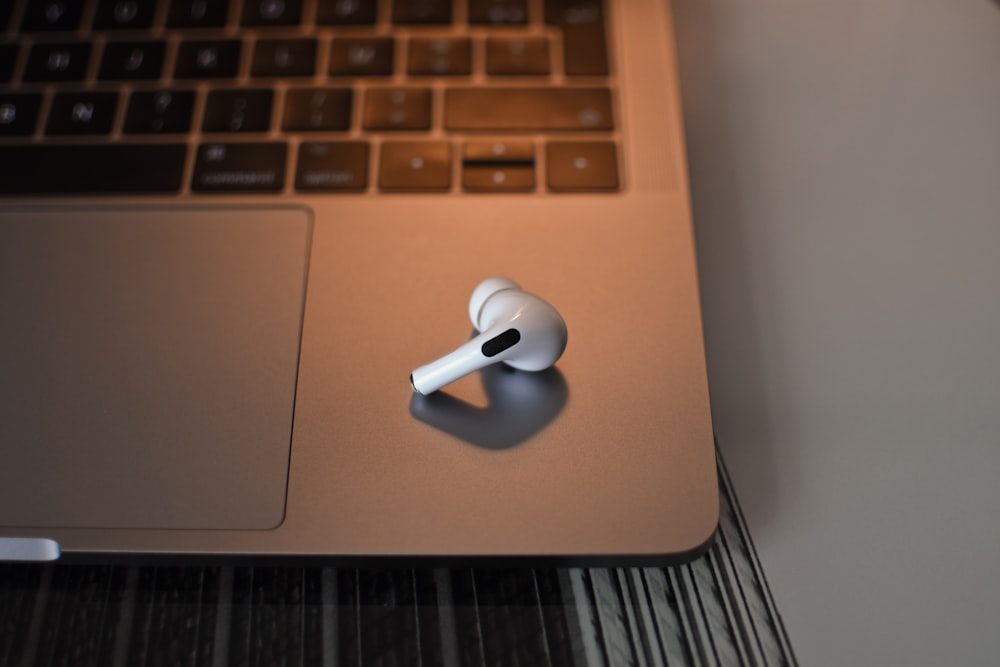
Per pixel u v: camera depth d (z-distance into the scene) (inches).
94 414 13.2
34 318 13.7
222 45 15.0
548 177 14.4
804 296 14.2
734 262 14.4
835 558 12.9
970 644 12.6
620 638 12.7
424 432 13.0
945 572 12.8
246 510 12.8
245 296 13.8
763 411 13.6
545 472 12.9
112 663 12.6
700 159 15.1
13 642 12.7
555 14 15.1
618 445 13.0
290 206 14.3
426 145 14.5
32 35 15.2
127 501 12.9
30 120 14.7
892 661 12.5
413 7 15.1
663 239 14.0
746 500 13.2
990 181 14.8
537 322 12.9
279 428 13.1
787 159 15.1
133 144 14.6
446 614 12.9
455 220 14.2
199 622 12.8
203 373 13.4
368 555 12.6
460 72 14.9
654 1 15.2
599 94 14.8
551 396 13.2
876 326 14.0
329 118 14.6
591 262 13.9
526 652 12.7
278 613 12.9
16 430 13.2
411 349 13.5
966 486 13.2
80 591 12.9
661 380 13.2
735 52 15.9
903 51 15.7
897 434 13.4
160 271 14.0
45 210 14.3
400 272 13.9
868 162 15.0
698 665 12.6
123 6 15.2
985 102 15.3
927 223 14.5
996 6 16.0
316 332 13.6
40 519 12.8
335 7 15.2
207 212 14.3
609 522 12.7
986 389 13.6
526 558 12.6
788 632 12.7
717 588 12.9
